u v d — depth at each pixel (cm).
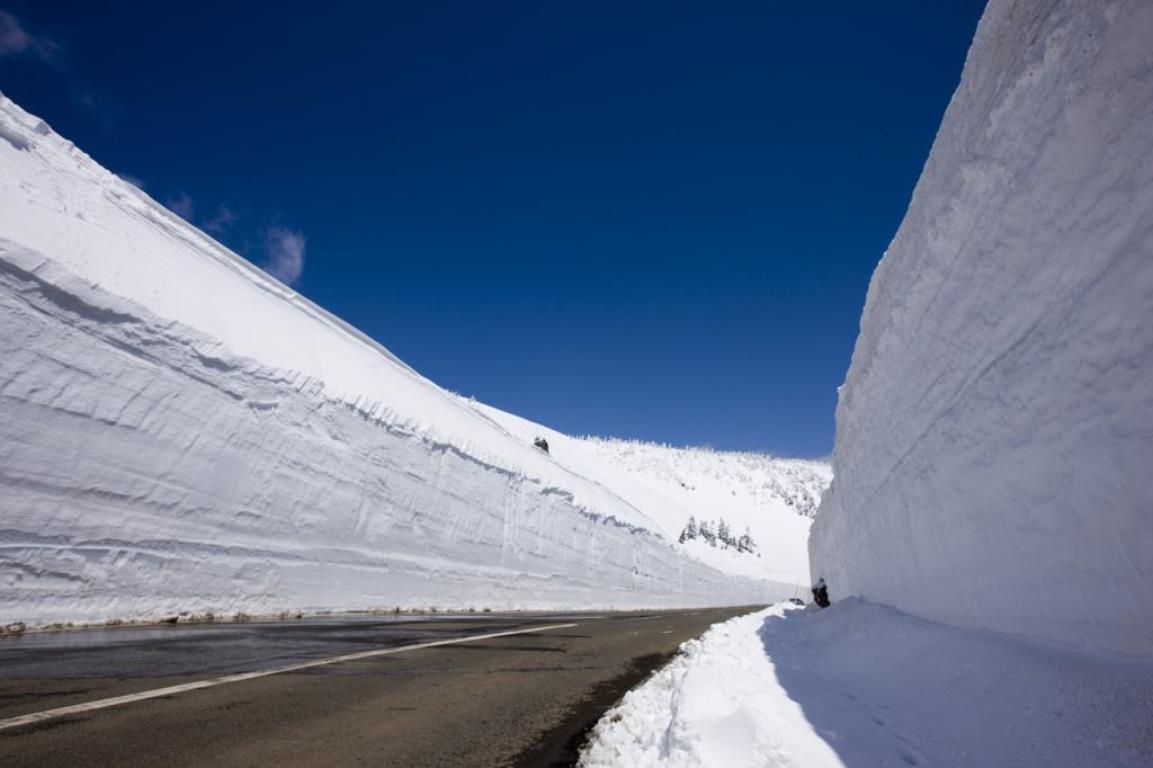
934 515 619
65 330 1210
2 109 1530
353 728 439
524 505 3166
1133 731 248
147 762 345
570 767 378
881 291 799
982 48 451
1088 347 330
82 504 1149
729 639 951
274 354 1905
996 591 467
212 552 1405
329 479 1884
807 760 308
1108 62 304
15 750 351
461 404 3644
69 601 1073
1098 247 319
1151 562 287
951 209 513
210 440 1490
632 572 4231
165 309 1524
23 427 1084
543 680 681
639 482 7475
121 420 1275
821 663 719
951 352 545
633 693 593
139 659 676
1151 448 282
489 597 2592
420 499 2348
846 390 1113
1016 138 398
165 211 2162
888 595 865
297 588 1627
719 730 357
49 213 1389
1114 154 305
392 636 1055
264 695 522
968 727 347
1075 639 355
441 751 400
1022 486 413
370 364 2741
